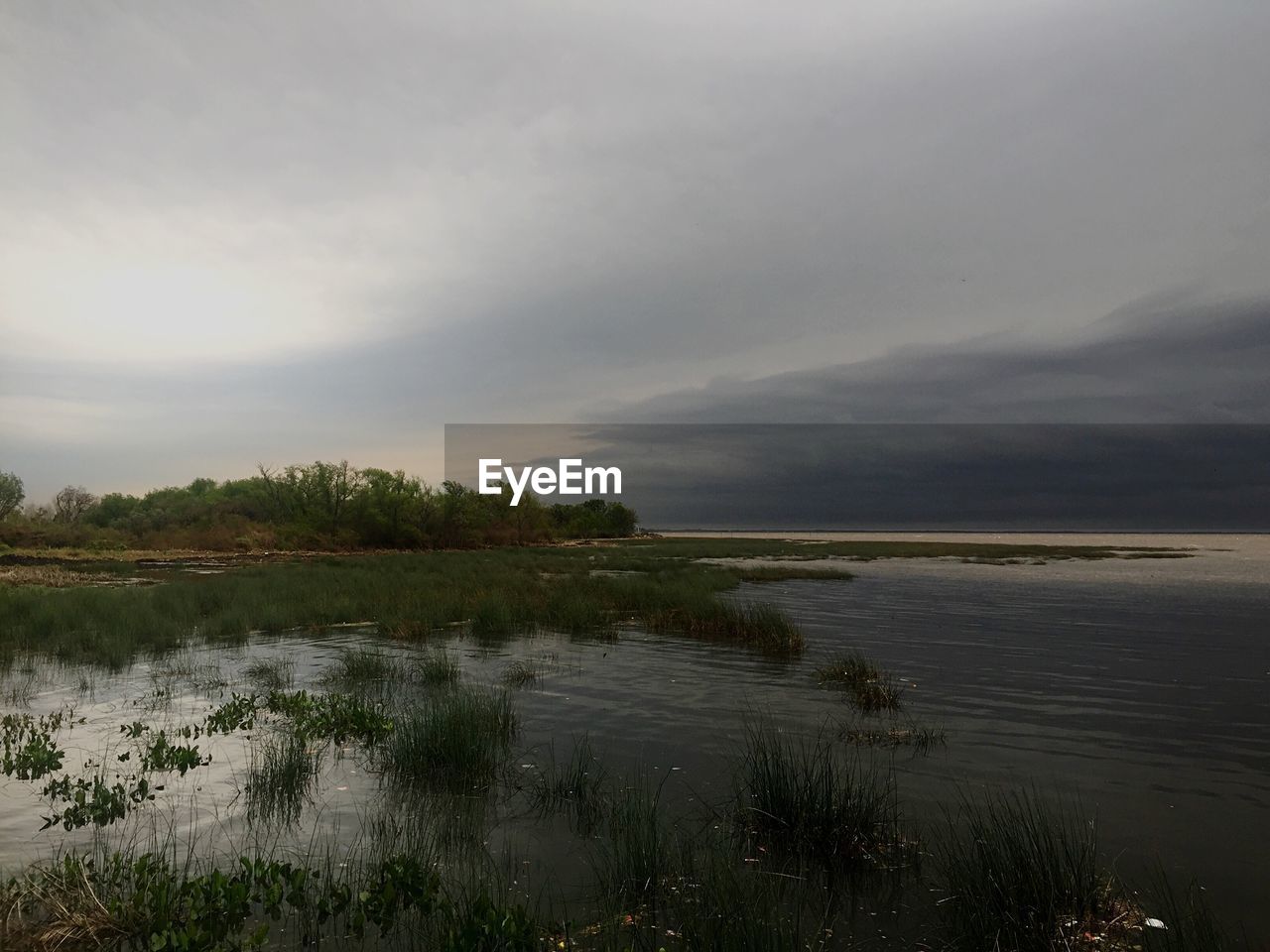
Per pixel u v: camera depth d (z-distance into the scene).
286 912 4.77
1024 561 51.78
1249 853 5.75
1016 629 18.08
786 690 11.33
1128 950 4.38
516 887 5.09
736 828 6.09
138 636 16.25
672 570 37.25
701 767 7.68
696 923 4.44
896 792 6.98
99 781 6.64
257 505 69.25
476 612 19.20
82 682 11.98
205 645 15.88
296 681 12.11
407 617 18.45
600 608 20.38
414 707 9.37
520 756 8.05
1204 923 4.65
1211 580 33.47
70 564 38.25
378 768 7.68
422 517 65.31
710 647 15.45
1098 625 18.77
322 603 20.73
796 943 4.29
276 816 6.34
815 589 29.02
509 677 12.16
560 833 6.01
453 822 6.22
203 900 4.75
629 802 6.47
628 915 4.70
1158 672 12.80
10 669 13.13
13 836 5.93
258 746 8.42
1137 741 8.73
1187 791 7.08
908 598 25.38
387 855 5.51
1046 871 4.91
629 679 12.13
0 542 48.09
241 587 23.59
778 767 6.51
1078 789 7.12
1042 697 10.96
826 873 5.36
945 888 5.13
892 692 10.94
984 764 7.87
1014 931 4.53
